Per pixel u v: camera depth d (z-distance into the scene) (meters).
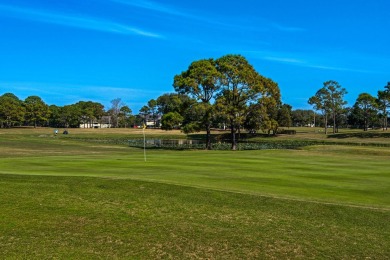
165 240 9.67
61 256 8.66
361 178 18.94
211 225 10.77
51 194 13.66
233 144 62.03
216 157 31.75
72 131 142.38
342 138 91.62
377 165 25.59
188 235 10.02
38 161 26.55
